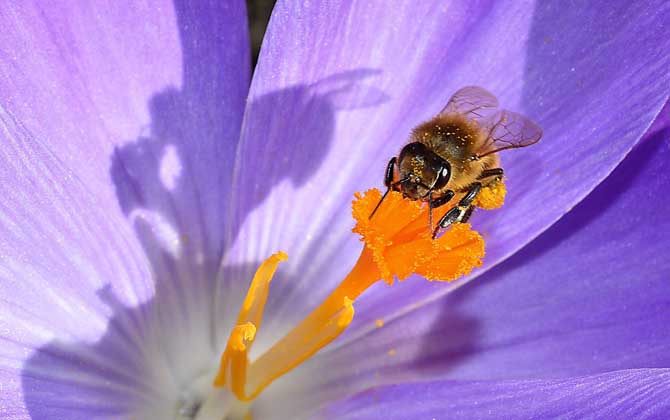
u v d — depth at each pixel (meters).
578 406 0.14
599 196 0.16
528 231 0.16
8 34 0.15
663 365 0.15
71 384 0.15
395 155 0.16
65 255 0.15
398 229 0.15
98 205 0.15
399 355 0.16
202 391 0.16
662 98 0.15
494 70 0.16
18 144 0.14
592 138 0.16
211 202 0.16
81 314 0.15
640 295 0.16
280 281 0.16
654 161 0.16
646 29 0.15
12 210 0.14
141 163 0.16
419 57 0.16
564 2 0.16
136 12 0.16
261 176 0.16
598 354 0.16
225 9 0.16
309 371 0.16
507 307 0.16
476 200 0.15
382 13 0.16
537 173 0.16
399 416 0.15
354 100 0.16
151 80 0.16
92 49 0.15
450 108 0.15
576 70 0.16
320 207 0.16
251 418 0.16
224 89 0.16
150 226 0.16
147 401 0.15
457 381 0.15
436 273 0.15
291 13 0.15
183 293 0.16
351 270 0.16
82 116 0.15
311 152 0.16
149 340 0.16
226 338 0.16
